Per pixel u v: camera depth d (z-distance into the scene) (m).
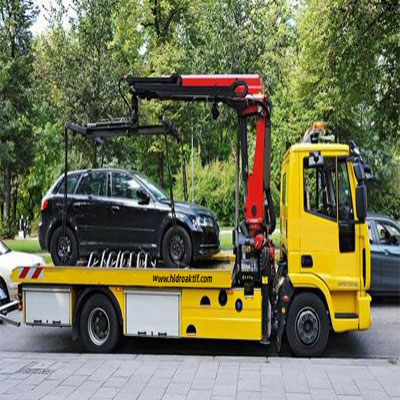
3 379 5.77
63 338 8.62
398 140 20.42
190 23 24.58
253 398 5.05
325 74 18.77
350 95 18.44
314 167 6.93
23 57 28.88
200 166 31.91
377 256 10.51
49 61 18.53
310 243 6.93
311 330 6.95
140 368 6.16
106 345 7.37
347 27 17.34
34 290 7.66
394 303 11.23
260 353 7.53
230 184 31.61
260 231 7.22
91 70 17.59
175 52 22.86
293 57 21.64
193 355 7.39
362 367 6.15
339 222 6.91
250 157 9.21
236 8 17.58
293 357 7.07
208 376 5.80
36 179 39.56
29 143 31.03
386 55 18.33
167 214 8.05
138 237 8.20
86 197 8.59
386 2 16.67
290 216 6.99
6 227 29.14
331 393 5.19
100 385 5.52
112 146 20.34
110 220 8.37
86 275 7.38
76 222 8.52
